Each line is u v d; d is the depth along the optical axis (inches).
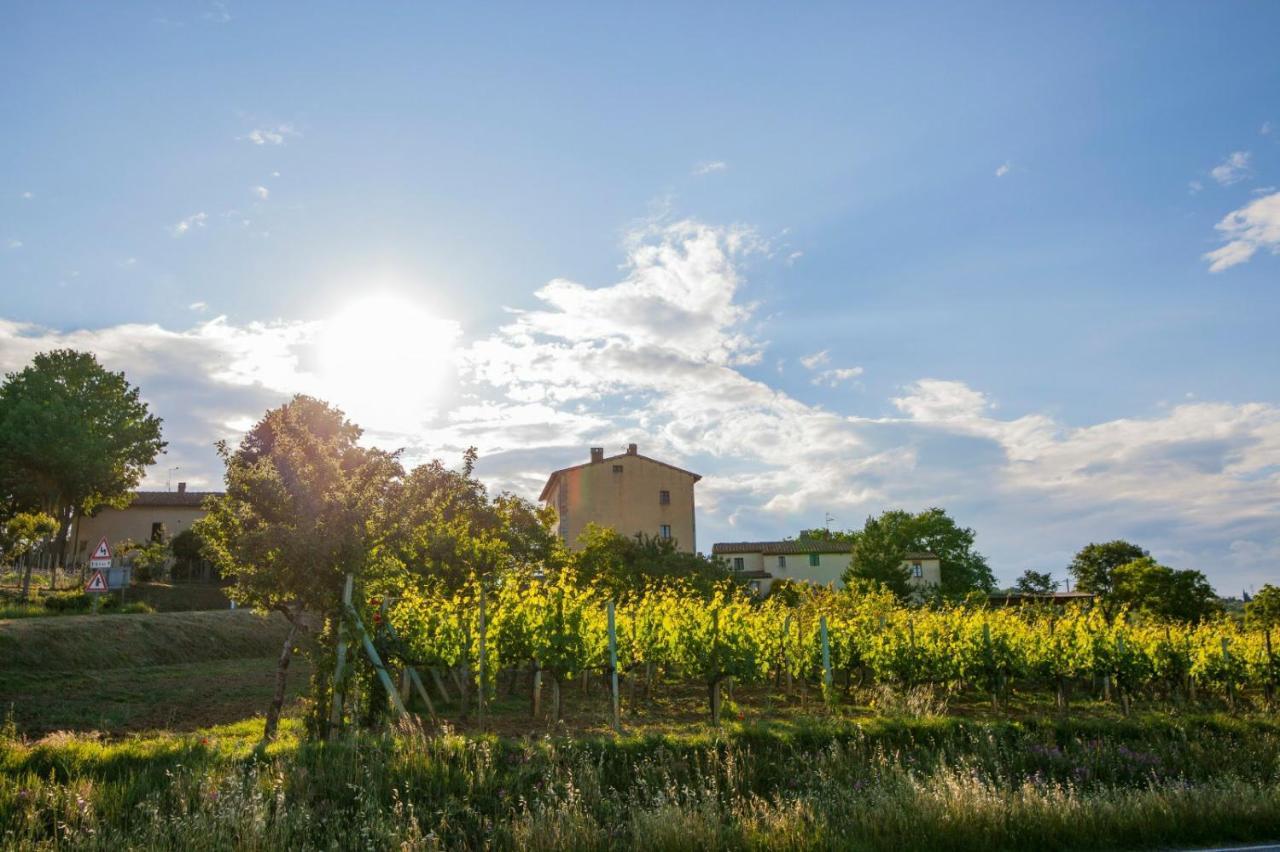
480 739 380.8
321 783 327.9
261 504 432.8
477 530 734.5
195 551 1801.2
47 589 1312.7
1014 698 845.8
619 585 958.4
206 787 299.0
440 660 625.0
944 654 734.5
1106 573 2418.8
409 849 270.5
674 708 663.1
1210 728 528.1
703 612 641.6
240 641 981.2
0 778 299.6
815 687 803.4
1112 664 747.4
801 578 2679.6
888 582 2114.9
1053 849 310.2
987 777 371.9
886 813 319.9
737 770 383.2
